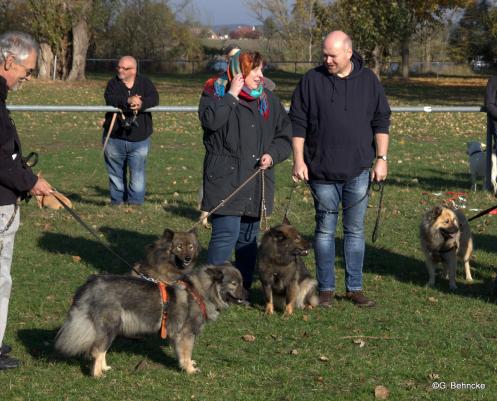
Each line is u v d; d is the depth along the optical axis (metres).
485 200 11.53
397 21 43.56
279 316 6.43
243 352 5.56
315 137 6.51
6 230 4.86
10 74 4.72
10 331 5.80
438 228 7.18
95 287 4.84
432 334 5.98
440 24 51.44
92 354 4.89
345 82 6.40
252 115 6.21
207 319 5.15
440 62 66.88
